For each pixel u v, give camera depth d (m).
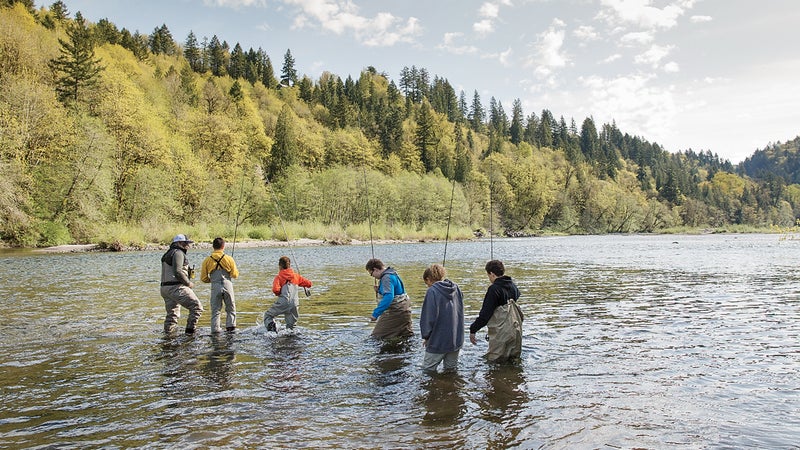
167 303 8.72
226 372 6.19
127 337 8.21
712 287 14.76
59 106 41.94
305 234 55.97
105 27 104.94
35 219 37.50
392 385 5.69
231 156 60.88
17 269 21.53
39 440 4.20
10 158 36.09
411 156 107.44
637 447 4.05
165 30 148.75
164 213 45.81
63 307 11.25
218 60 148.12
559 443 4.13
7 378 5.92
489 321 6.82
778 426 4.48
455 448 4.04
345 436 4.28
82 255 31.72
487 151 143.75
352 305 11.47
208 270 8.66
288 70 178.88
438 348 6.20
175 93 77.69
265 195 58.62
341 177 68.12
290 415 4.77
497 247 46.59
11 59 44.38
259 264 25.06
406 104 165.62
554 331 8.58
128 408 4.95
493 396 5.30
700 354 7.03
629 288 14.55
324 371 6.25
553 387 5.60
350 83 168.00
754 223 142.25
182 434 4.32
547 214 111.50
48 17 81.25
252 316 10.23
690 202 140.25
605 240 70.06
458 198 79.06
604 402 5.10
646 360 6.72
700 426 4.48
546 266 23.03
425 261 27.06
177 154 50.09
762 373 6.11
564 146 175.00
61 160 39.56
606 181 143.00
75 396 5.30
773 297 12.63
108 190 40.56
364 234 60.12
